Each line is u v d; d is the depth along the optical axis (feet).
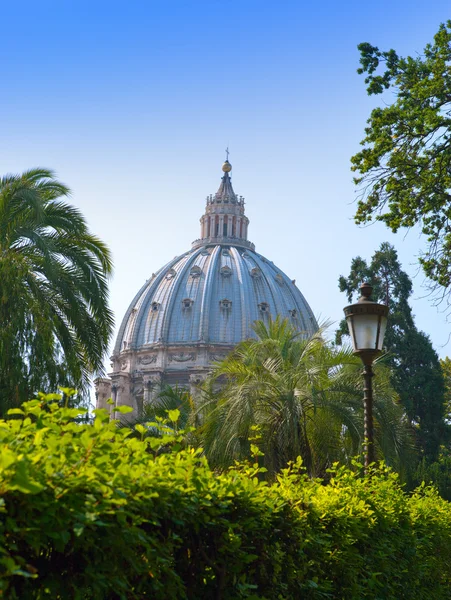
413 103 87.51
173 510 21.81
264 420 84.58
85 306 83.20
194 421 99.35
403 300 264.72
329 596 31.50
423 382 251.60
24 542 17.72
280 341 95.91
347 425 83.41
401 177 88.84
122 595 19.60
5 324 74.74
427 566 43.80
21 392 74.49
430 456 246.27
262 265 604.49
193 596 23.63
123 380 562.66
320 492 35.55
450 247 89.76
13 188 77.77
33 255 81.10
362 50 89.86
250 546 25.79
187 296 573.33
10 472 16.51
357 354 52.54
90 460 19.17
